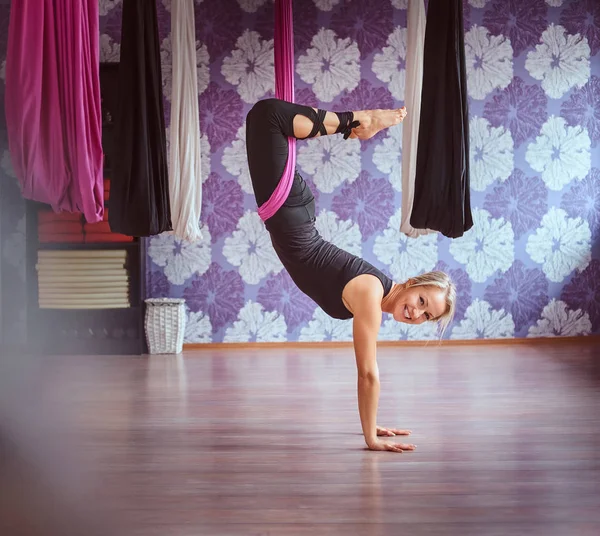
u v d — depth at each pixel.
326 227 6.38
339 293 3.16
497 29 6.37
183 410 4.00
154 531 2.27
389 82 6.34
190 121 5.16
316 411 3.97
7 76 3.53
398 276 6.41
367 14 6.31
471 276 6.45
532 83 6.40
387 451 3.19
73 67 3.64
